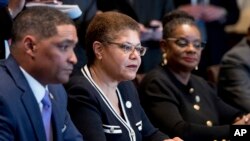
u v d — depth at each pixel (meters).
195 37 6.34
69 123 4.64
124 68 5.10
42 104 4.27
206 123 6.25
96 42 5.14
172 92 6.23
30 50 4.08
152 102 6.16
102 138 4.91
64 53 4.11
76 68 6.24
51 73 4.12
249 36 7.97
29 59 4.11
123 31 5.09
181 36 6.32
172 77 6.35
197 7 9.86
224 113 6.62
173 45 6.35
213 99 6.60
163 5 8.73
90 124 4.95
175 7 10.15
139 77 6.87
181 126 5.88
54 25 4.06
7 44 5.16
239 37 11.54
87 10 6.69
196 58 6.36
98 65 5.19
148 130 5.60
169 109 6.06
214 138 5.81
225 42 10.29
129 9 8.42
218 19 10.01
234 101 7.77
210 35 10.05
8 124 3.98
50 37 4.05
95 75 5.21
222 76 7.94
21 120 4.05
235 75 7.79
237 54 7.86
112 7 8.34
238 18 10.66
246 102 7.69
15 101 4.05
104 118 5.10
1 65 4.20
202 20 9.85
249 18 11.69
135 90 5.55
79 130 4.95
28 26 4.07
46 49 4.06
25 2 5.57
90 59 5.26
